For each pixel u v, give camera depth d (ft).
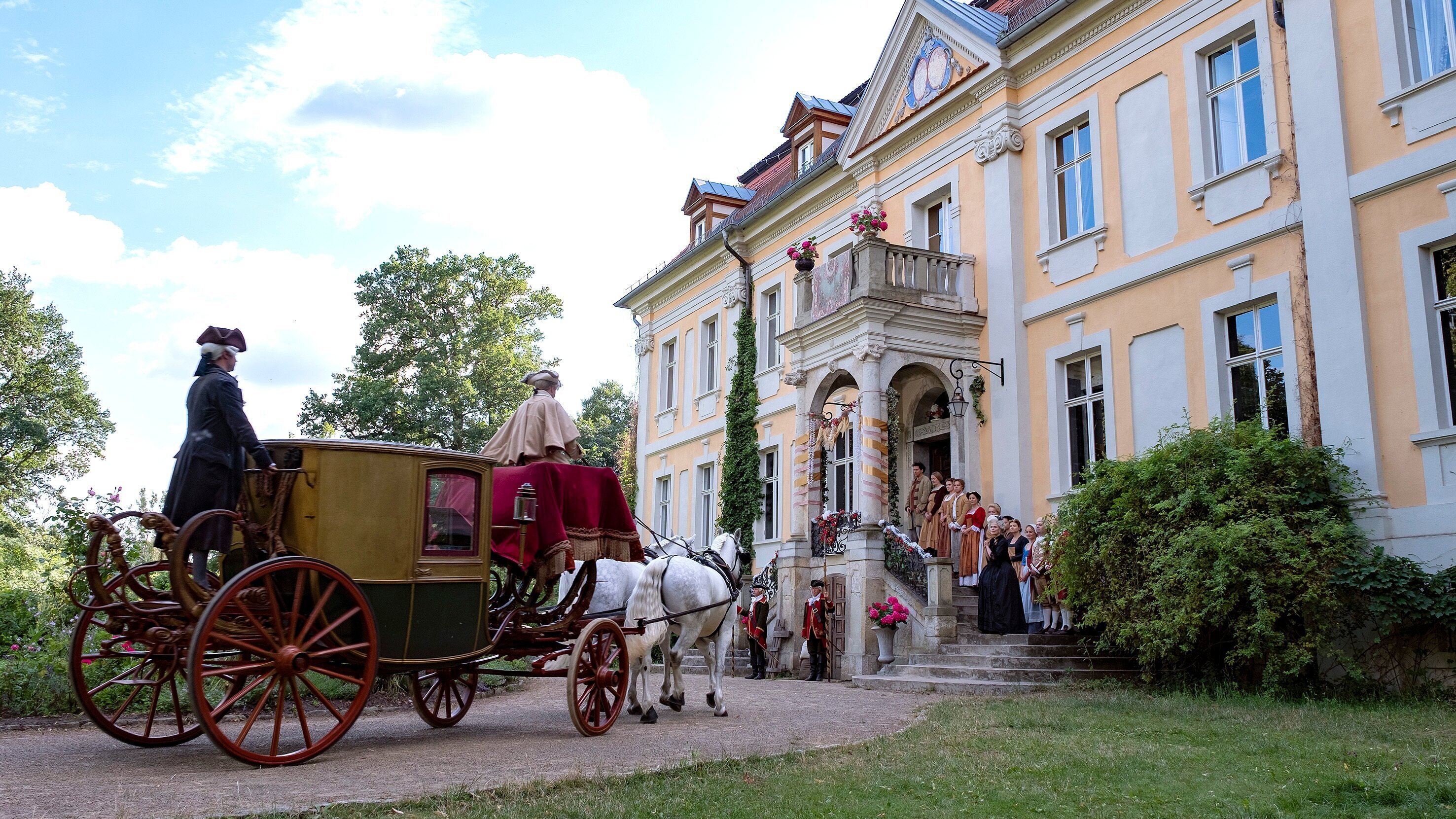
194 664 19.83
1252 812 17.19
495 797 18.28
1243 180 44.19
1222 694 35.45
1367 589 33.37
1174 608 36.81
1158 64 48.93
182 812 16.34
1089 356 51.96
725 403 85.30
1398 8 38.86
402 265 152.05
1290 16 42.01
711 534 86.79
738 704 37.63
